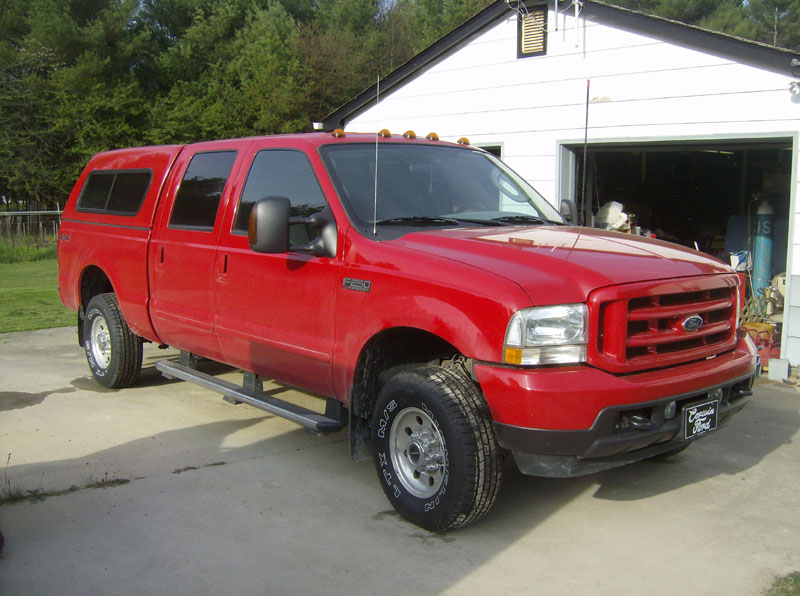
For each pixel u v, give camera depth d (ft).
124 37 131.34
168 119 127.75
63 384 22.65
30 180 116.37
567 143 30.45
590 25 29.17
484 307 11.54
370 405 13.88
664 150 30.55
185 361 19.70
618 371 11.55
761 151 41.55
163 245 18.57
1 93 116.06
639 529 13.16
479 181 16.65
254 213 13.83
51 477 15.19
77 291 22.56
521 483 15.30
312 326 14.46
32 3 127.85
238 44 147.74
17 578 11.33
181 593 10.96
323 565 11.78
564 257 12.31
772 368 23.88
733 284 13.56
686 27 26.37
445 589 11.09
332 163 14.94
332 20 160.66
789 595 10.96
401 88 36.09
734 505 14.20
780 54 24.39
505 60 32.01
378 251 13.34
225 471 15.67
